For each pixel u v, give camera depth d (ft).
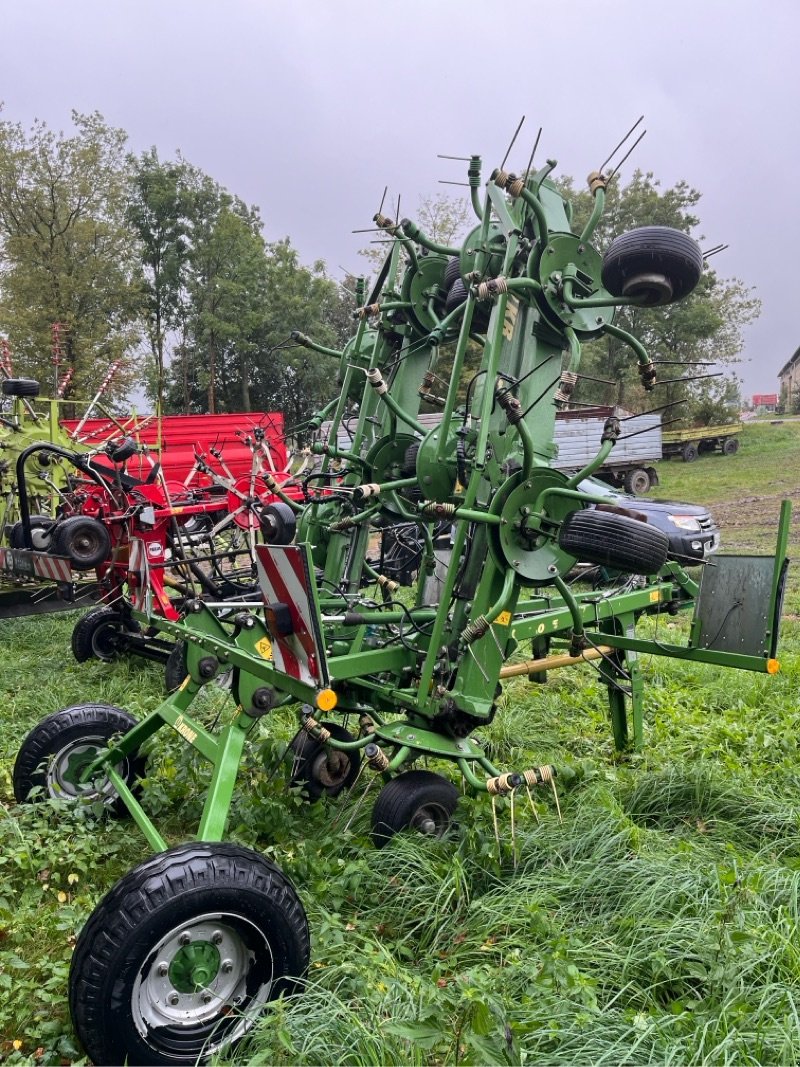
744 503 68.13
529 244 14.12
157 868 8.42
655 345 100.68
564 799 14.76
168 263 99.50
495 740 18.52
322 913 10.28
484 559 13.88
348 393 19.93
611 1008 9.16
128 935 8.06
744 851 13.24
